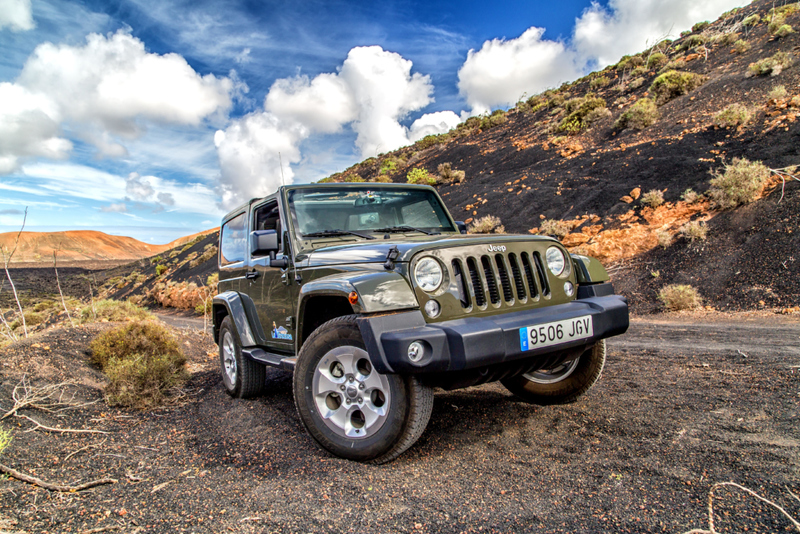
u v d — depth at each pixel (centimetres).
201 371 660
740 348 573
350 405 287
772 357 494
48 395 433
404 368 245
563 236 1761
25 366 502
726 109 1950
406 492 232
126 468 293
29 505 236
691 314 1029
